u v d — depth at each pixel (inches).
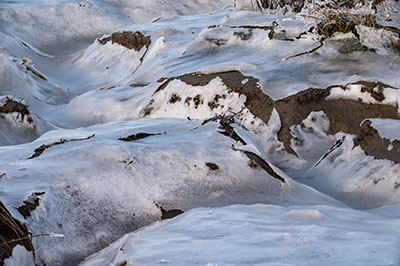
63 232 144.2
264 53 304.5
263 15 354.6
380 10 316.2
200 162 171.5
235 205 148.1
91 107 337.7
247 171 174.1
